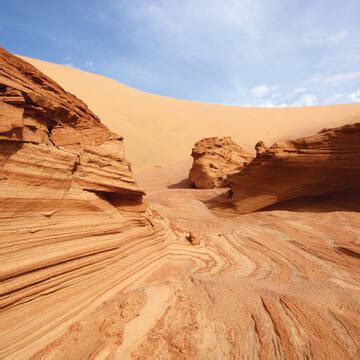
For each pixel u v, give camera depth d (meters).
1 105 3.51
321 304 4.48
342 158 11.52
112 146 6.73
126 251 5.65
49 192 4.23
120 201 6.43
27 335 3.24
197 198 20.36
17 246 3.50
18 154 3.79
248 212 15.13
